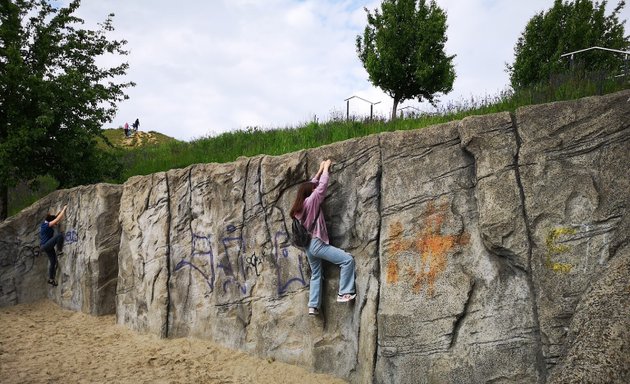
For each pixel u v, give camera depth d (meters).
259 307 6.35
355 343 5.27
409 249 4.85
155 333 7.71
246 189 6.71
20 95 11.24
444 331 4.46
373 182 5.27
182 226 7.71
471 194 4.57
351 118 10.84
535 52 16.45
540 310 3.95
